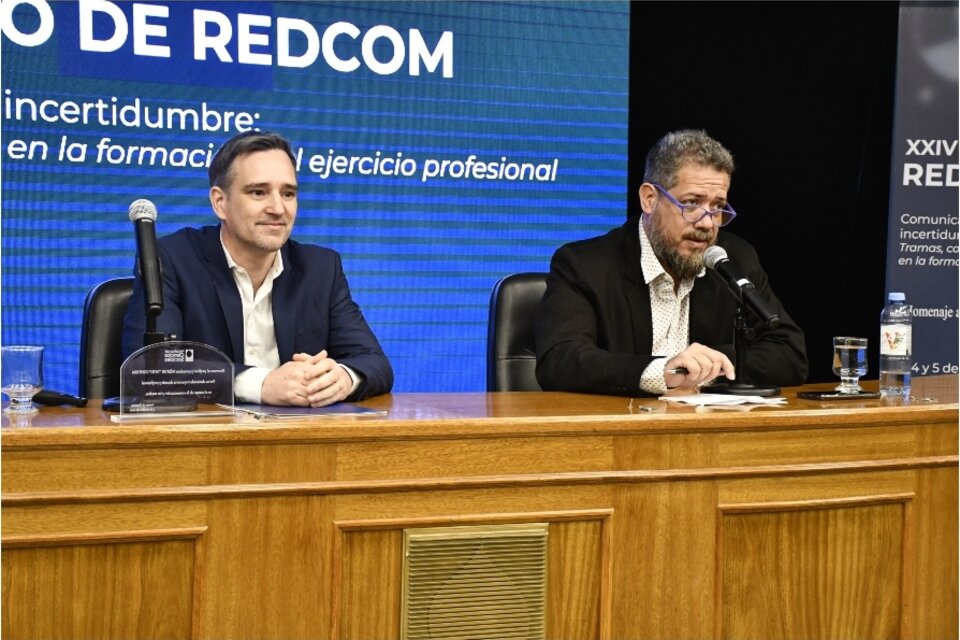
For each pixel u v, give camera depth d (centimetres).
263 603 194
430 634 202
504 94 433
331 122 415
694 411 224
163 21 396
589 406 232
